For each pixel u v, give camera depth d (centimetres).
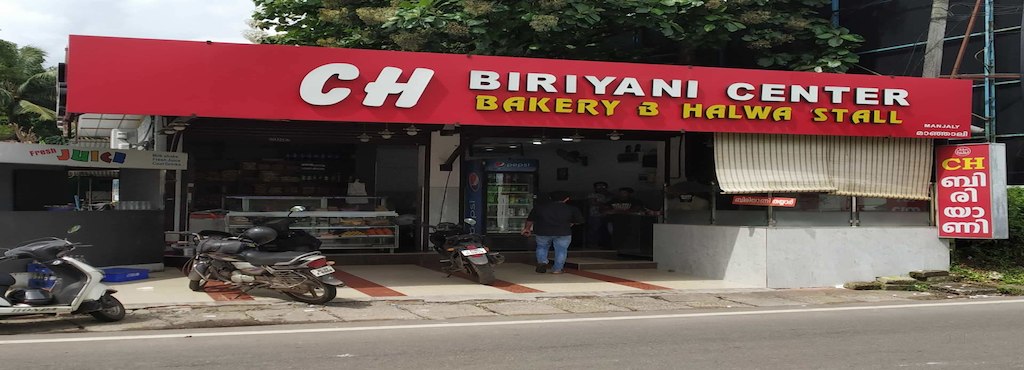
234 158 1641
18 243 1123
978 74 1642
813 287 1294
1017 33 1642
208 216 1444
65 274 831
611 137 1582
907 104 1348
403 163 1647
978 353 720
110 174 1773
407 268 1449
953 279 1346
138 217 1274
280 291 1036
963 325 886
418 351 712
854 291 1252
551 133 1579
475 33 1591
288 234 1154
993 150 1335
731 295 1179
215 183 1620
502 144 1698
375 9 1620
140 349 707
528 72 1209
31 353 684
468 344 750
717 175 1306
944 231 1384
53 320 863
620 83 1243
